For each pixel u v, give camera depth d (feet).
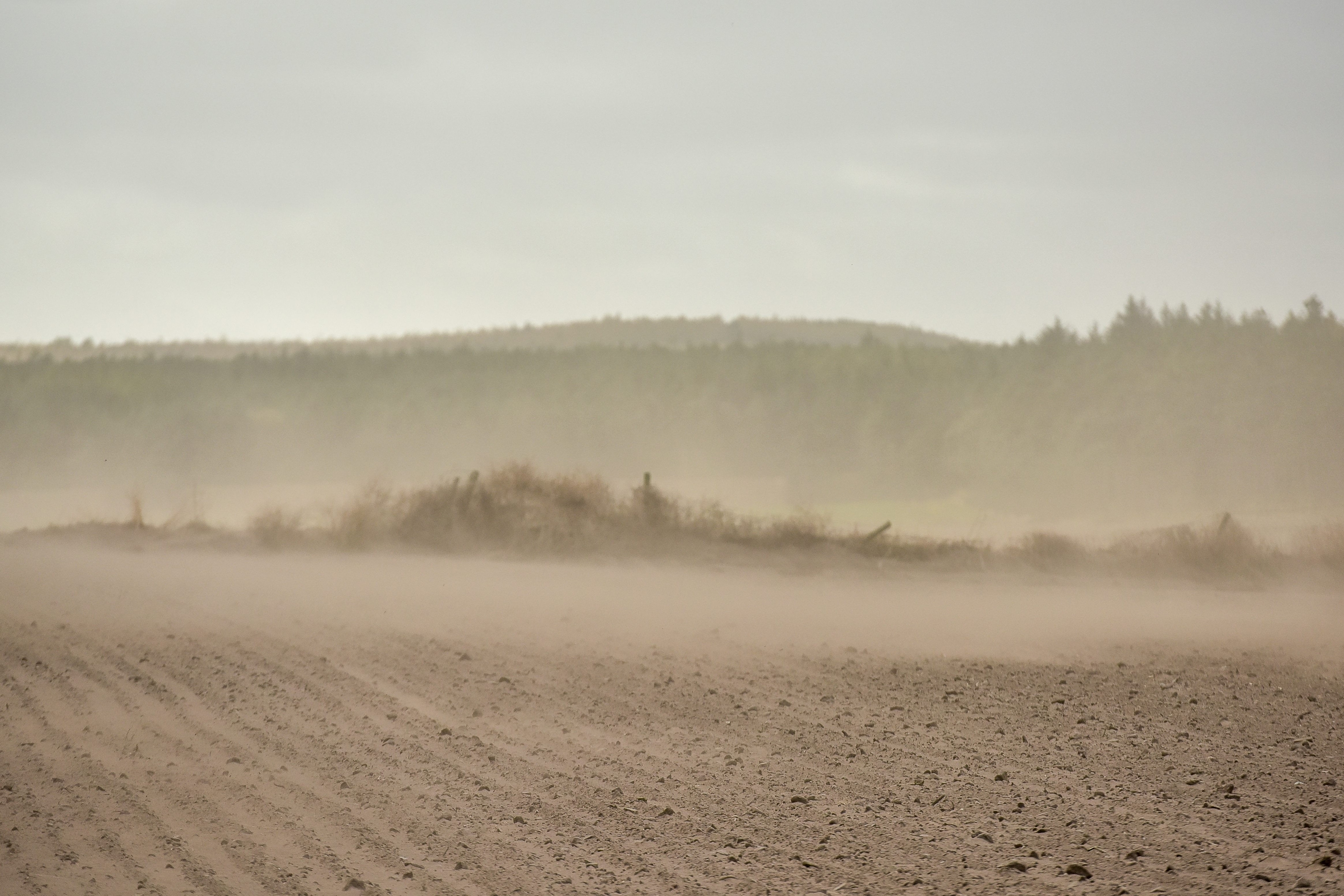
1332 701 30.58
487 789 21.53
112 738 25.14
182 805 20.25
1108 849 17.79
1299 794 21.13
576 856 17.70
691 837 18.65
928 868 16.96
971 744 25.45
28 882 16.24
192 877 16.67
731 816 19.83
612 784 21.97
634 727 27.09
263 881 16.52
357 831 18.89
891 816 19.84
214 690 30.58
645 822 19.49
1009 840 18.34
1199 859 17.15
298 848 18.02
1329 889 15.57
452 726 26.96
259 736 25.52
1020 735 26.30
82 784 21.49
